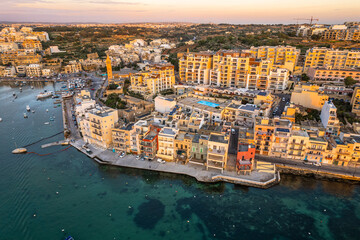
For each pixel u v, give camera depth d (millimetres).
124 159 121688
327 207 94438
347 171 109625
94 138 134125
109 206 95500
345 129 132625
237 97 167125
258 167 112500
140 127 121562
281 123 121812
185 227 86438
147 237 82562
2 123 170625
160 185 106000
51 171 115750
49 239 81812
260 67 199375
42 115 185250
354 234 83625
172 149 118125
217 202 97250
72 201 97875
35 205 95875
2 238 82062
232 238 82438
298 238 82375
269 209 93750
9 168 118188
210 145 109875
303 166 113250
